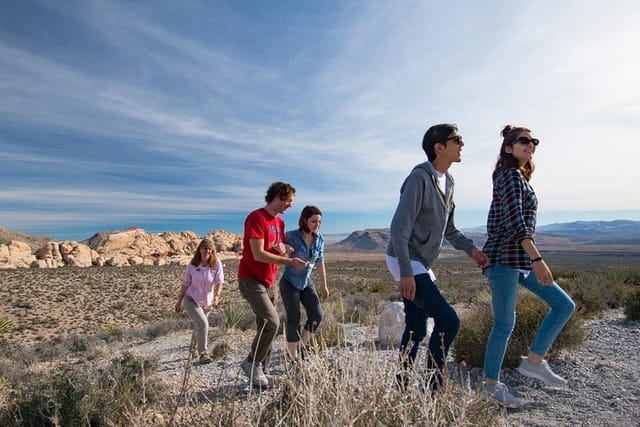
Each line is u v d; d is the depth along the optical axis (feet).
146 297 129.80
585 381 12.57
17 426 8.84
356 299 46.62
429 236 9.97
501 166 11.27
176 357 20.15
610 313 25.91
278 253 13.51
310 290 14.61
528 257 10.39
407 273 9.25
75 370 10.66
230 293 120.67
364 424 5.74
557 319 11.25
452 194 10.68
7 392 10.19
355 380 6.26
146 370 11.77
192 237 426.51
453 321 9.09
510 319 10.60
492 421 6.72
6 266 235.61
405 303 10.43
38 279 157.69
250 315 33.68
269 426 5.88
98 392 9.44
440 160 10.07
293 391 6.23
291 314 13.96
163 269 231.71
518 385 12.53
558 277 50.57
